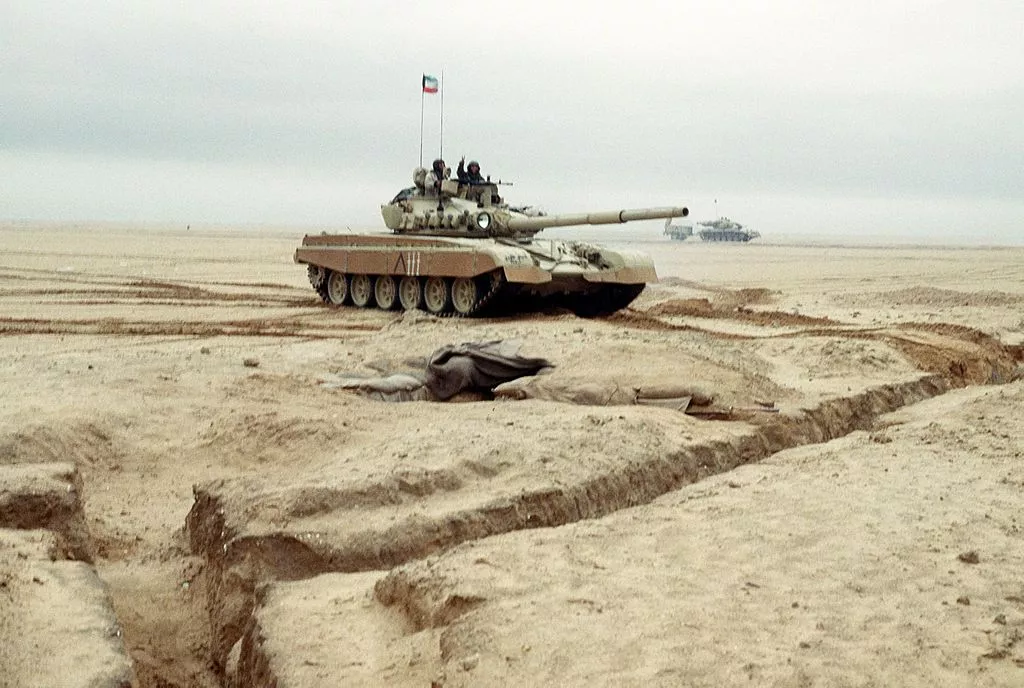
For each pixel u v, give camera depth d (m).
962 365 23.70
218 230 183.88
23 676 7.10
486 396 18.62
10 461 13.21
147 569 11.02
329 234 37.06
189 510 12.54
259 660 8.12
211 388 16.94
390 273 33.59
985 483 11.82
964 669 6.96
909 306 40.34
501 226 33.22
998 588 8.41
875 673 6.90
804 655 7.16
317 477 11.63
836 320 33.94
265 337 27.59
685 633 7.51
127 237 117.69
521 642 7.40
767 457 14.74
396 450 12.86
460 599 8.19
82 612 8.06
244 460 14.05
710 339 25.62
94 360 20.33
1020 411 16.12
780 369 21.36
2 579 8.41
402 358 20.64
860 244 149.50
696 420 15.72
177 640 9.80
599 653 7.22
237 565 9.99
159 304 36.88
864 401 18.23
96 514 12.35
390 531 10.34
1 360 20.19
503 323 29.66
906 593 8.30
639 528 10.12
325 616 8.59
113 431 14.53
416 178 35.62
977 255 100.88
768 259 87.56
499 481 11.95
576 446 13.15
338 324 30.80
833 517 10.42
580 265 31.95
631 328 29.78
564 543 9.59
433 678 7.28
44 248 81.25
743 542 9.64
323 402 16.52
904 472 12.39
